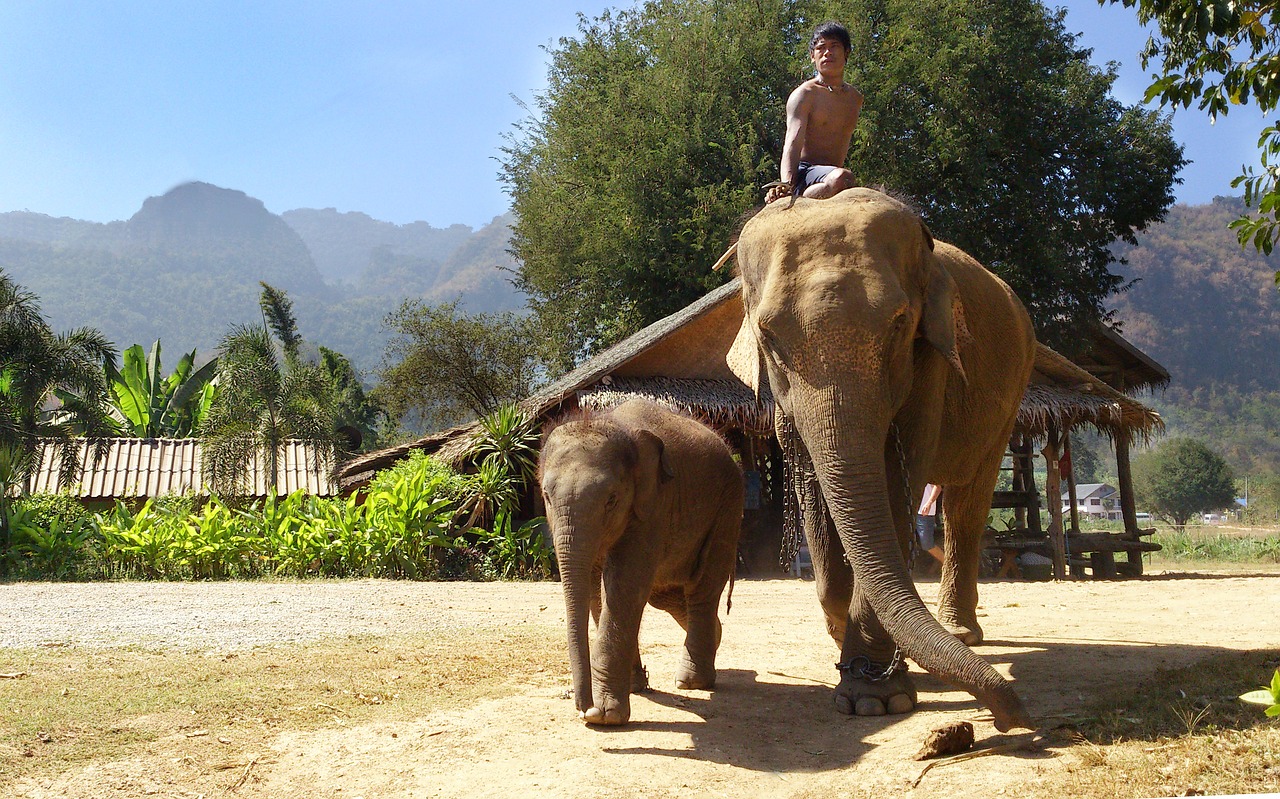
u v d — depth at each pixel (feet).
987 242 89.61
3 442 59.06
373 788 15.06
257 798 14.78
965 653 14.14
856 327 15.72
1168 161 92.89
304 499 71.26
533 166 113.29
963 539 25.31
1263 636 24.32
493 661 24.13
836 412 15.64
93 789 15.06
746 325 20.63
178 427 96.32
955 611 25.14
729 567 21.72
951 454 22.16
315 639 27.66
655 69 92.79
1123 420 55.11
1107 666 20.98
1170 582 43.70
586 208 94.94
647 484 18.44
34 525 55.57
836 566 19.02
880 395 15.99
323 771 15.84
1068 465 57.41
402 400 112.27
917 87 86.69
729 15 92.17
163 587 44.11
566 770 15.38
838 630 21.36
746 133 87.56
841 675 19.01
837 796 14.05
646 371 57.82
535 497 60.34
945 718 17.15
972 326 21.40
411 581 49.83
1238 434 476.95
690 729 17.62
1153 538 121.08
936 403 18.83
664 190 86.84
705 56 89.56
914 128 87.04
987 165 85.40
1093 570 61.05
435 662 23.98
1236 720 14.98
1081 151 91.86
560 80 109.70
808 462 19.04
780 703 19.45
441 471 56.75
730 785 14.80
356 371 157.07
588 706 17.51
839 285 15.93
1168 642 24.12
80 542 54.54
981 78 86.48
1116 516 269.44
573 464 17.84
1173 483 262.47
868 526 15.34
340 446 71.15
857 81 83.56
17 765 15.92
